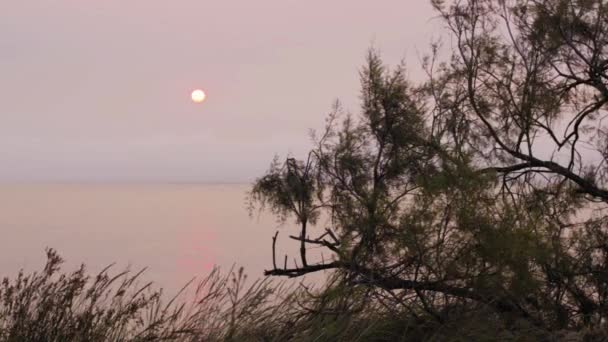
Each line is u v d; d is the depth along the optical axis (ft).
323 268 14.76
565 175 15.07
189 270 372.38
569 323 14.42
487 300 13.67
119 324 11.90
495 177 13.92
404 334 13.24
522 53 15.12
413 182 14.62
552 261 13.82
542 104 15.06
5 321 11.51
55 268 11.87
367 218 13.73
